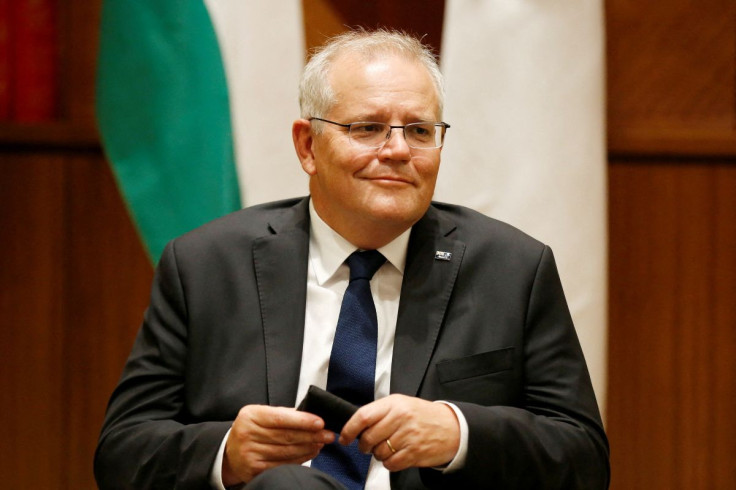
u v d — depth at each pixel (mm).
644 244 11070
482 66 8906
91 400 11445
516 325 6617
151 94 9188
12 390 11422
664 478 11031
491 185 8914
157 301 6902
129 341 11445
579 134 8875
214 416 6504
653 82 11055
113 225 11445
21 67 11320
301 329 6645
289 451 5668
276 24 9000
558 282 6918
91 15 11383
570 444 6172
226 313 6738
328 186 6586
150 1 9172
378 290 6801
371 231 6637
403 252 6859
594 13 8922
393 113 6414
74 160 11430
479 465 5812
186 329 6770
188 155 9117
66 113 11430
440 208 7309
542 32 8852
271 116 8984
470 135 8938
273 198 8992
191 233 7129
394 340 6551
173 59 9125
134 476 6156
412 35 11133
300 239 6953
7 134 11258
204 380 6602
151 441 6211
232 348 6629
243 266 6887
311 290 6840
